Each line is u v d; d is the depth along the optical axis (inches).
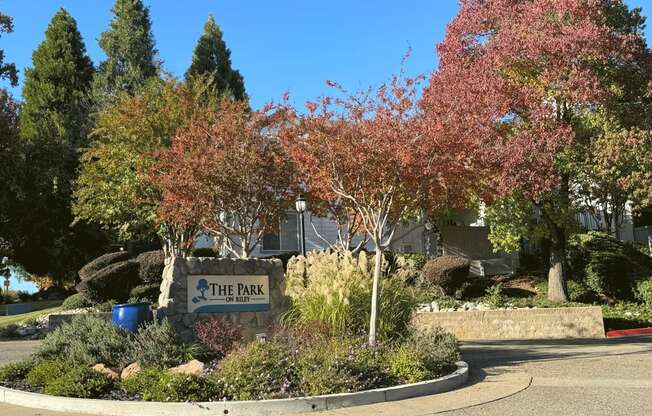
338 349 386.0
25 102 1381.6
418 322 536.1
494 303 816.9
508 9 823.1
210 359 425.7
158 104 940.0
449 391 364.5
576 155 821.2
